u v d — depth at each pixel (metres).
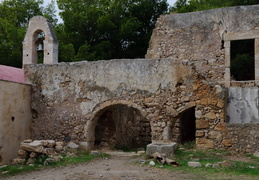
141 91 11.93
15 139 12.38
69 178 7.72
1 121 11.55
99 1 29.19
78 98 12.87
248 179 7.02
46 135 13.18
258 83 15.72
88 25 26.69
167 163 8.85
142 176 7.50
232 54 22.70
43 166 9.44
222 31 16.39
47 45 18.56
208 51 16.56
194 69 11.37
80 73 12.92
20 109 12.77
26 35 19.06
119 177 7.53
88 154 11.68
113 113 14.14
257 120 13.84
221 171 7.87
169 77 11.60
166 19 17.70
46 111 13.29
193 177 7.25
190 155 10.11
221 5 22.73
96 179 7.47
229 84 16.02
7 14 28.88
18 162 9.94
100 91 12.53
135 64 12.12
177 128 14.17
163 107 11.59
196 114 11.20
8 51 23.92
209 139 11.04
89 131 12.66
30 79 13.60
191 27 17.03
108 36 27.05
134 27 26.25
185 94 11.37
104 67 12.55
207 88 11.17
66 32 27.23
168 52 17.41
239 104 14.11
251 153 10.49
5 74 15.15
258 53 15.81
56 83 13.25
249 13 16.14
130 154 12.33
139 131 15.91
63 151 11.53
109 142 14.15
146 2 28.02
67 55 24.27
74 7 27.62
